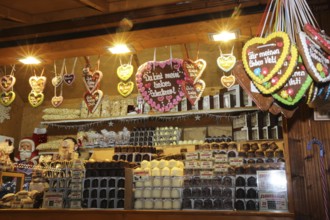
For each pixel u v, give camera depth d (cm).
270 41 188
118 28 327
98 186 293
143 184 290
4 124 566
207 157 294
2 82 412
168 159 379
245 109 433
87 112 522
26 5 324
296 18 187
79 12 332
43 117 541
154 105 351
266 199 256
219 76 501
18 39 354
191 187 276
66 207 297
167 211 267
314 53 177
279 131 404
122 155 379
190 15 310
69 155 375
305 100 199
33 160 514
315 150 258
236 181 271
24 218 294
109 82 542
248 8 291
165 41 324
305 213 250
